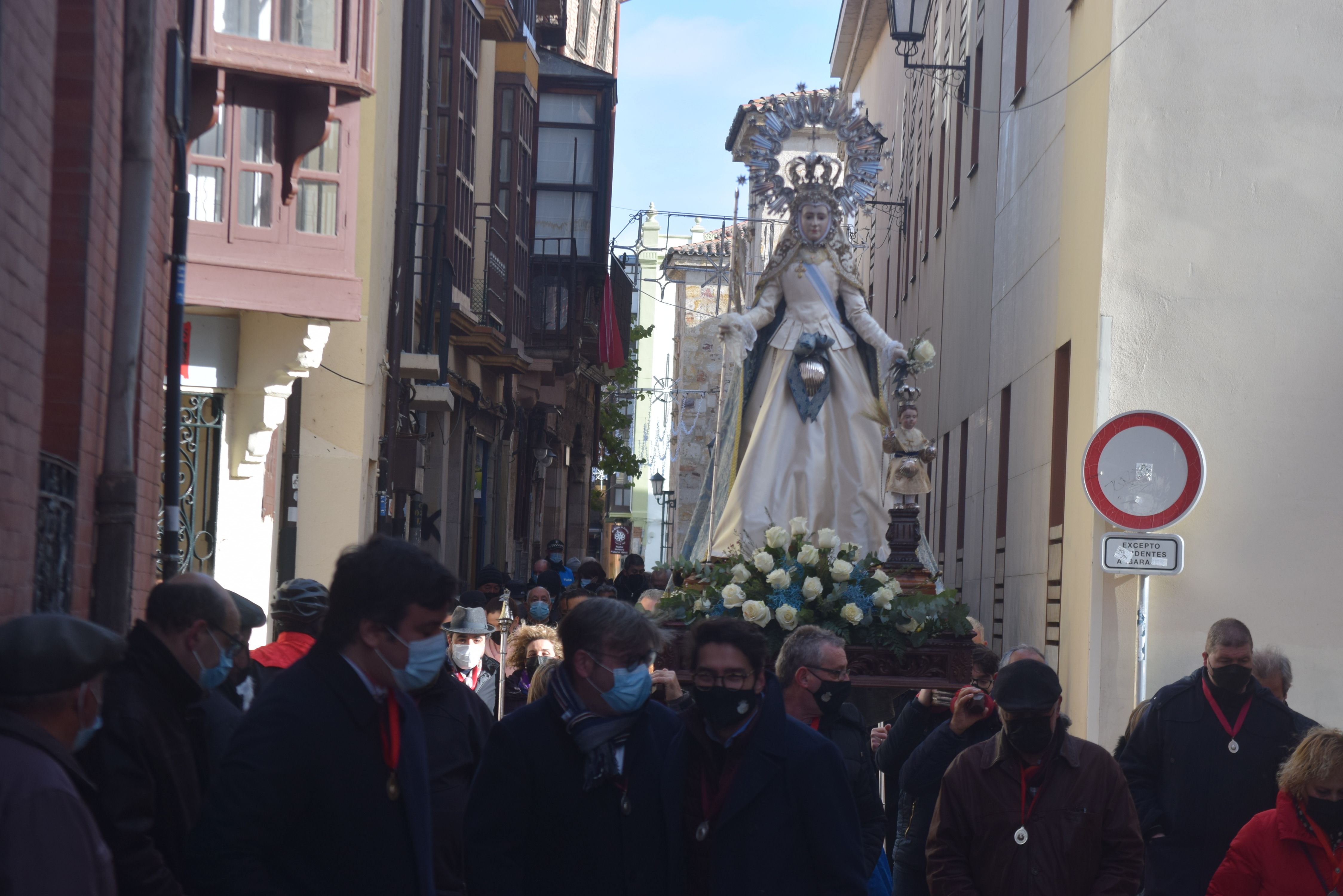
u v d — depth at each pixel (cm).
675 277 5931
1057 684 516
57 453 604
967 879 527
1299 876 516
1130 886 518
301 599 620
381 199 1359
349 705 380
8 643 343
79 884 324
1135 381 1027
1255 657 746
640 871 436
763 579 995
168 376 782
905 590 1032
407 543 394
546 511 3391
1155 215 1034
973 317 1816
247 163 1009
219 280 1003
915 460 1083
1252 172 1030
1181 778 670
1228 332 1023
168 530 770
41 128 545
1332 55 1028
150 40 677
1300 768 513
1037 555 1277
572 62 2780
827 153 1243
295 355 1112
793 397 1191
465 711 581
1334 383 1012
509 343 2297
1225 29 1036
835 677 555
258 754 367
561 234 2786
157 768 399
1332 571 998
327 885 375
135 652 411
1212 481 1010
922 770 639
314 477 1284
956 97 2041
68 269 602
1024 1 1492
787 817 429
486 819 441
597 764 437
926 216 2434
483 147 2270
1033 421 1327
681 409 5881
